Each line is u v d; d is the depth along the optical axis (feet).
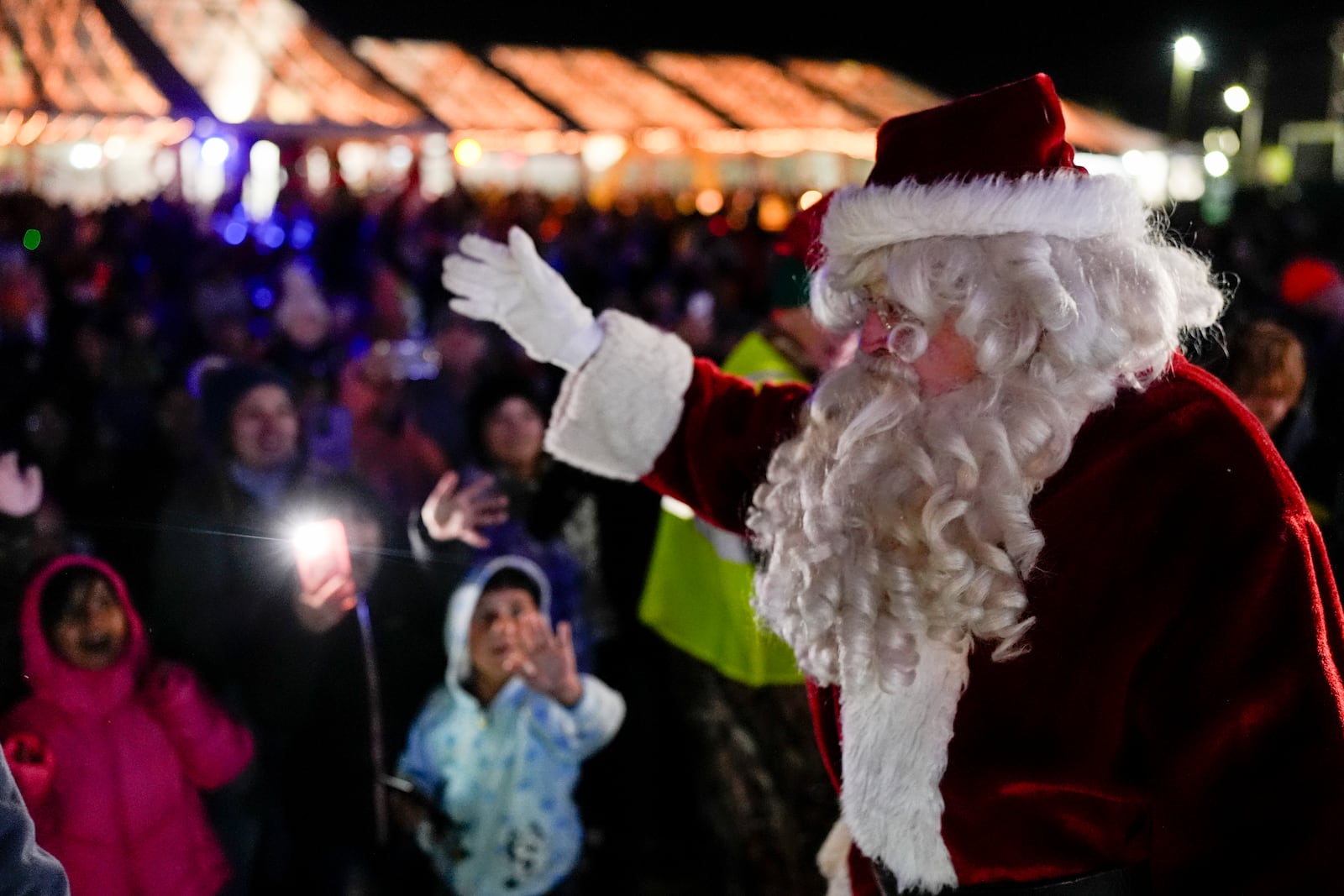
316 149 61.05
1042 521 3.65
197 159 56.03
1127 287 3.68
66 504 7.58
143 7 52.37
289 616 6.45
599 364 4.81
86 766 5.48
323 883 6.59
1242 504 3.49
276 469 7.96
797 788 8.43
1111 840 3.78
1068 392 3.58
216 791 6.05
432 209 49.98
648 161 72.49
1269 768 3.43
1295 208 40.96
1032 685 3.64
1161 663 3.54
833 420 3.94
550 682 7.77
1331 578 3.66
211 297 21.72
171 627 6.14
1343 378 10.07
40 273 23.35
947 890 3.88
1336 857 3.34
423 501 11.15
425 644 7.61
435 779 7.46
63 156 56.59
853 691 3.89
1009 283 3.62
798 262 7.89
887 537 3.70
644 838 9.04
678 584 8.49
